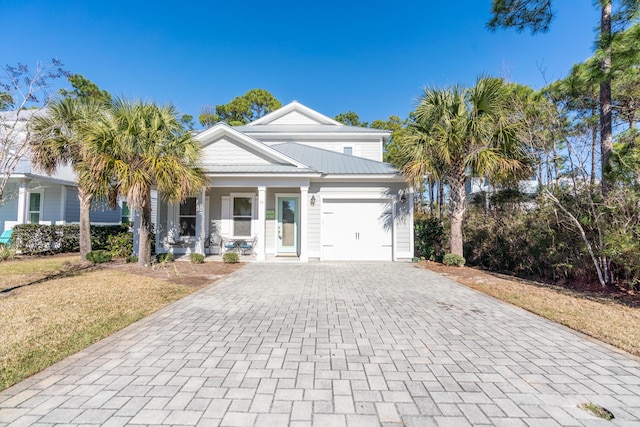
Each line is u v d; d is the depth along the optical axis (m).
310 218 12.16
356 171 12.05
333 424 2.38
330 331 4.44
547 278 8.66
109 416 2.47
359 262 11.66
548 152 8.50
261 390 2.86
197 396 2.76
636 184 6.68
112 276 8.29
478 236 10.84
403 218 12.07
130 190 8.21
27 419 2.43
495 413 2.55
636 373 3.27
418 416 2.50
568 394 2.85
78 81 20.70
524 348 3.90
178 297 6.33
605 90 7.64
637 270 6.46
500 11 8.43
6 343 3.81
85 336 4.13
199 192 11.20
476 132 9.41
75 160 10.69
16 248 12.29
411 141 10.34
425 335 4.32
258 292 6.86
